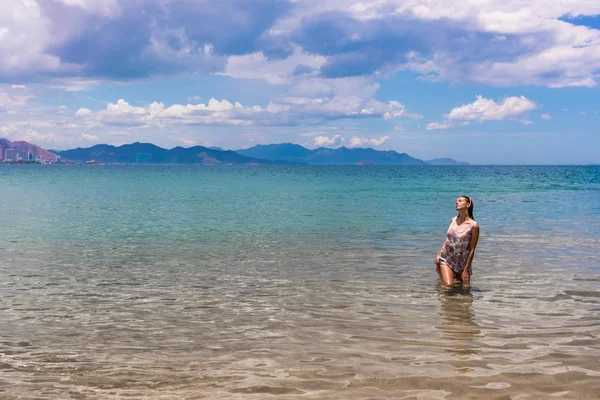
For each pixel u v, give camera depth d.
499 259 12.69
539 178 90.25
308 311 7.97
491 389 4.95
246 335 6.78
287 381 5.19
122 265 11.78
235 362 5.77
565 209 27.61
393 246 14.62
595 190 48.12
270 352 6.09
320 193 42.28
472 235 9.80
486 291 9.31
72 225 19.66
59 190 47.38
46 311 8.02
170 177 96.19
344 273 10.93
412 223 20.34
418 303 8.45
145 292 9.26
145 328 7.14
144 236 16.62
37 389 5.06
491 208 28.38
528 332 6.87
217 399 4.77
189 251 13.80
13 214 23.97
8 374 5.46
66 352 6.17
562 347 6.24
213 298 8.80
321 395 4.82
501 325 7.20
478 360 5.77
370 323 7.30
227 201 32.88
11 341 6.58
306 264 11.96
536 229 18.75
